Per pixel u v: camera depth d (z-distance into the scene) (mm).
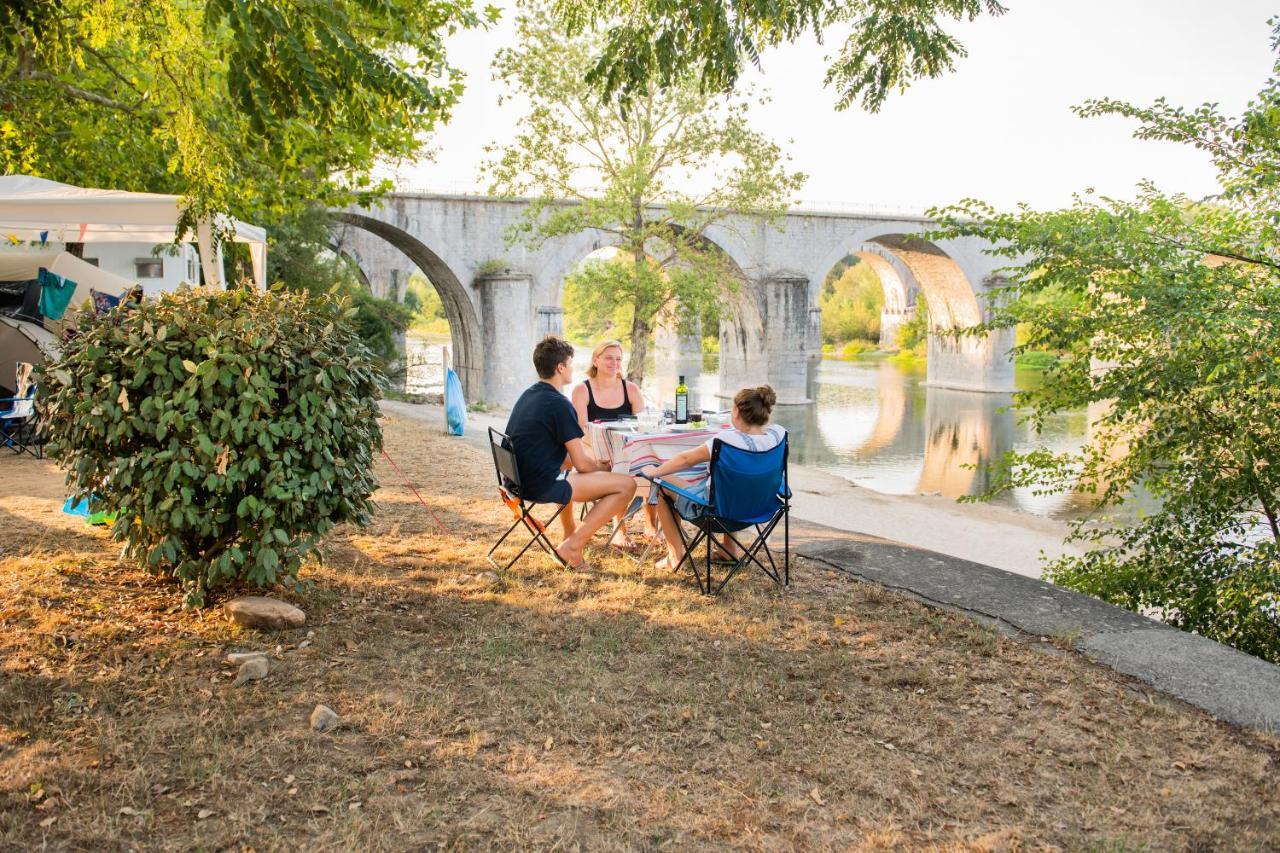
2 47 5855
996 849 2615
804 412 41000
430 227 42594
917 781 3004
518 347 43625
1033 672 3986
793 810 2803
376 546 5836
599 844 2574
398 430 13203
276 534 4086
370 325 31562
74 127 10984
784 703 3600
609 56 6668
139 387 4098
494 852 2514
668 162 25625
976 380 54875
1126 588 7066
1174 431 6707
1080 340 6965
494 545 5664
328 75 5516
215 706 3332
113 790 2723
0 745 2918
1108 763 3164
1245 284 6285
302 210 12227
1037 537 14758
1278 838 2717
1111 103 6773
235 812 2641
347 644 4008
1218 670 4016
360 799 2756
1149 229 6660
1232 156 6641
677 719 3396
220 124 7883
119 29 6773
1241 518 6820
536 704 3477
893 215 53500
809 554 6020
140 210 8328
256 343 4051
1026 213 6836
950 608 4883
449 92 11234
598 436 6258
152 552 4148
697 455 5168
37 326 10570
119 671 3537
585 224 25656
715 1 6277
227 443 4109
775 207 26875
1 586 4422
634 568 5523
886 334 91500
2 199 7770
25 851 2391
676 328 27047
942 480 23453
